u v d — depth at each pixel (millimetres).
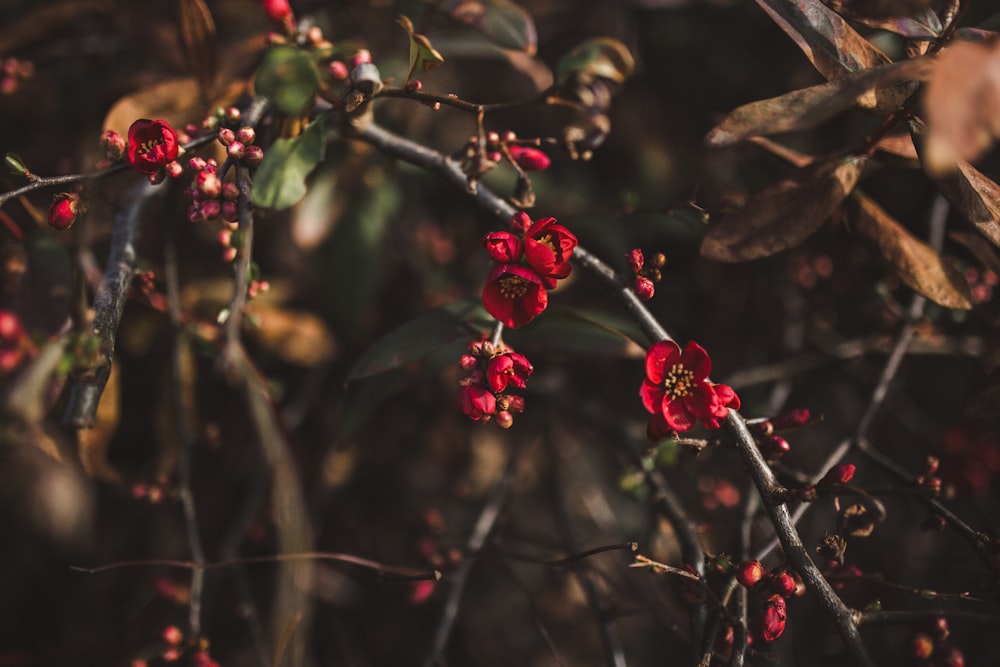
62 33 1073
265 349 1002
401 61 1001
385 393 941
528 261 767
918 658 796
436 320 850
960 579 1038
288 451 890
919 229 999
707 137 746
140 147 790
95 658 1034
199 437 995
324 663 1053
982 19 887
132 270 812
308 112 815
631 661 1092
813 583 763
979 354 986
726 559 795
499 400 776
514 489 1018
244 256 797
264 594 1056
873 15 787
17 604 1071
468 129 1076
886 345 1015
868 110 800
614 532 1091
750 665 976
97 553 1076
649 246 1079
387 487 1114
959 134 668
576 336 917
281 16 828
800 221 823
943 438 1030
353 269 1025
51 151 1070
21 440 799
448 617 930
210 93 889
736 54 1099
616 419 991
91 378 755
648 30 1105
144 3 1031
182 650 892
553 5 1066
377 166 1014
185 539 1066
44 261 857
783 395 1033
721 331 1101
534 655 1089
